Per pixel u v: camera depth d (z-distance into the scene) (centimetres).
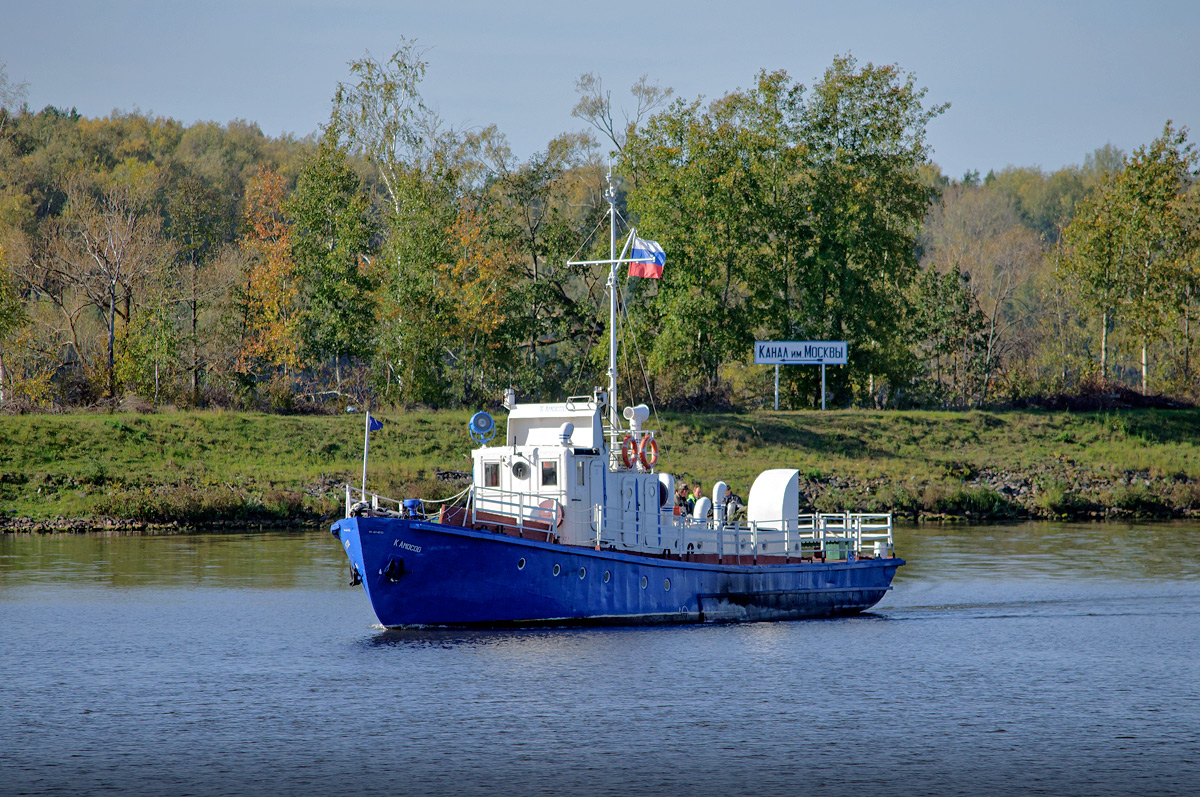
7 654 10462
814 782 7094
